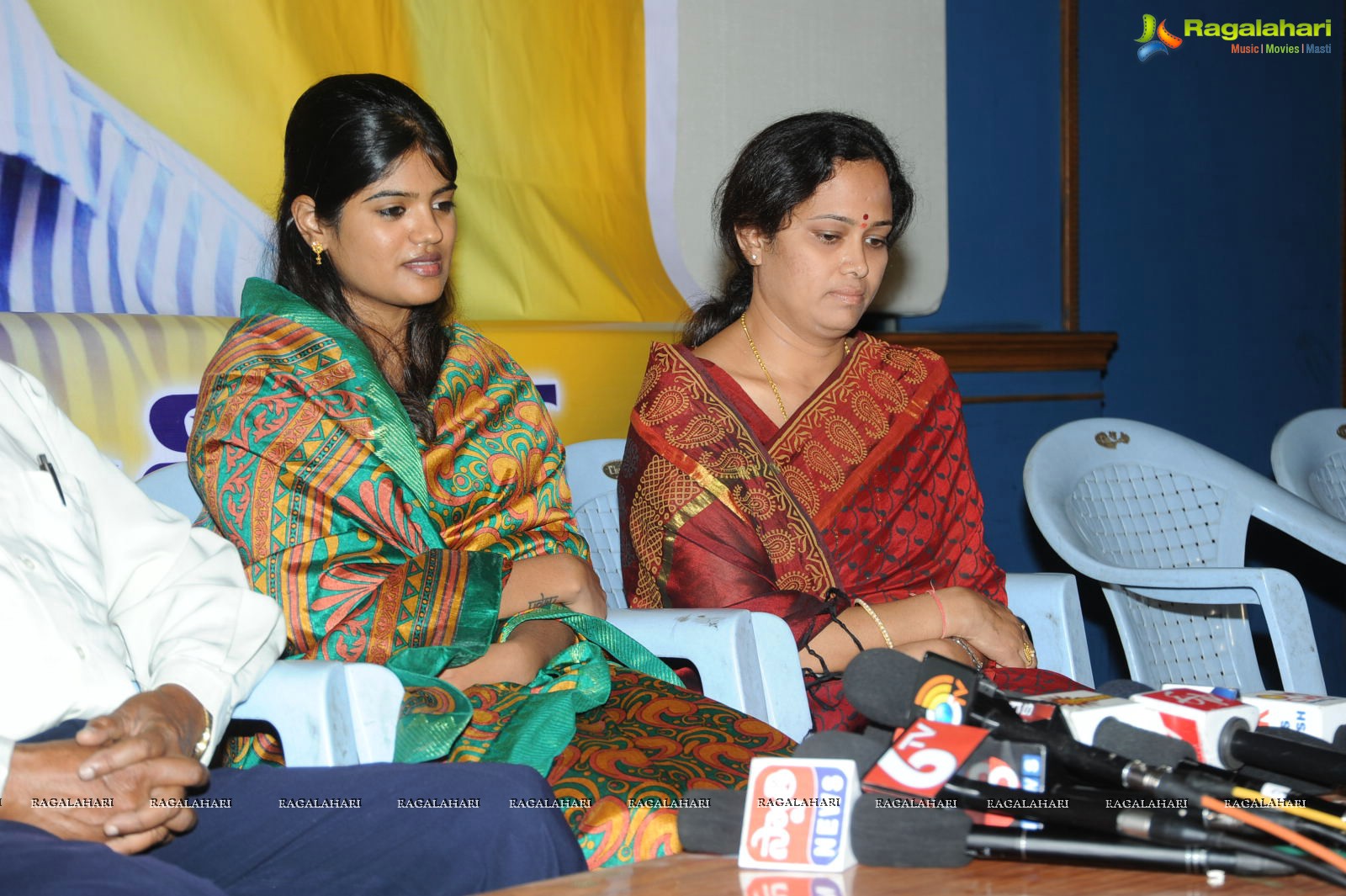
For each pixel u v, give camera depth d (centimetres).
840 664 217
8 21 223
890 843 98
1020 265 421
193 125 245
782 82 341
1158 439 301
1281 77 516
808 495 232
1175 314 478
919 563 239
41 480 161
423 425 207
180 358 224
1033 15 420
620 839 157
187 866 139
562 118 302
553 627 198
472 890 136
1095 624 433
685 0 321
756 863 102
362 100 202
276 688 159
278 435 193
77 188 231
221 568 173
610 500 265
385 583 190
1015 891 91
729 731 178
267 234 254
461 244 286
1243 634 284
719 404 236
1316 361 536
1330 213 539
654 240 321
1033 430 415
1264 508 286
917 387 248
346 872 134
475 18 287
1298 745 109
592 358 292
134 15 237
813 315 235
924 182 371
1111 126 451
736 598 222
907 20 366
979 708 109
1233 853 91
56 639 150
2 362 171
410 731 165
